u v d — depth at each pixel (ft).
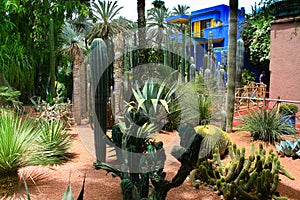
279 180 9.47
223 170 9.42
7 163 8.33
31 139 9.75
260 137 14.47
